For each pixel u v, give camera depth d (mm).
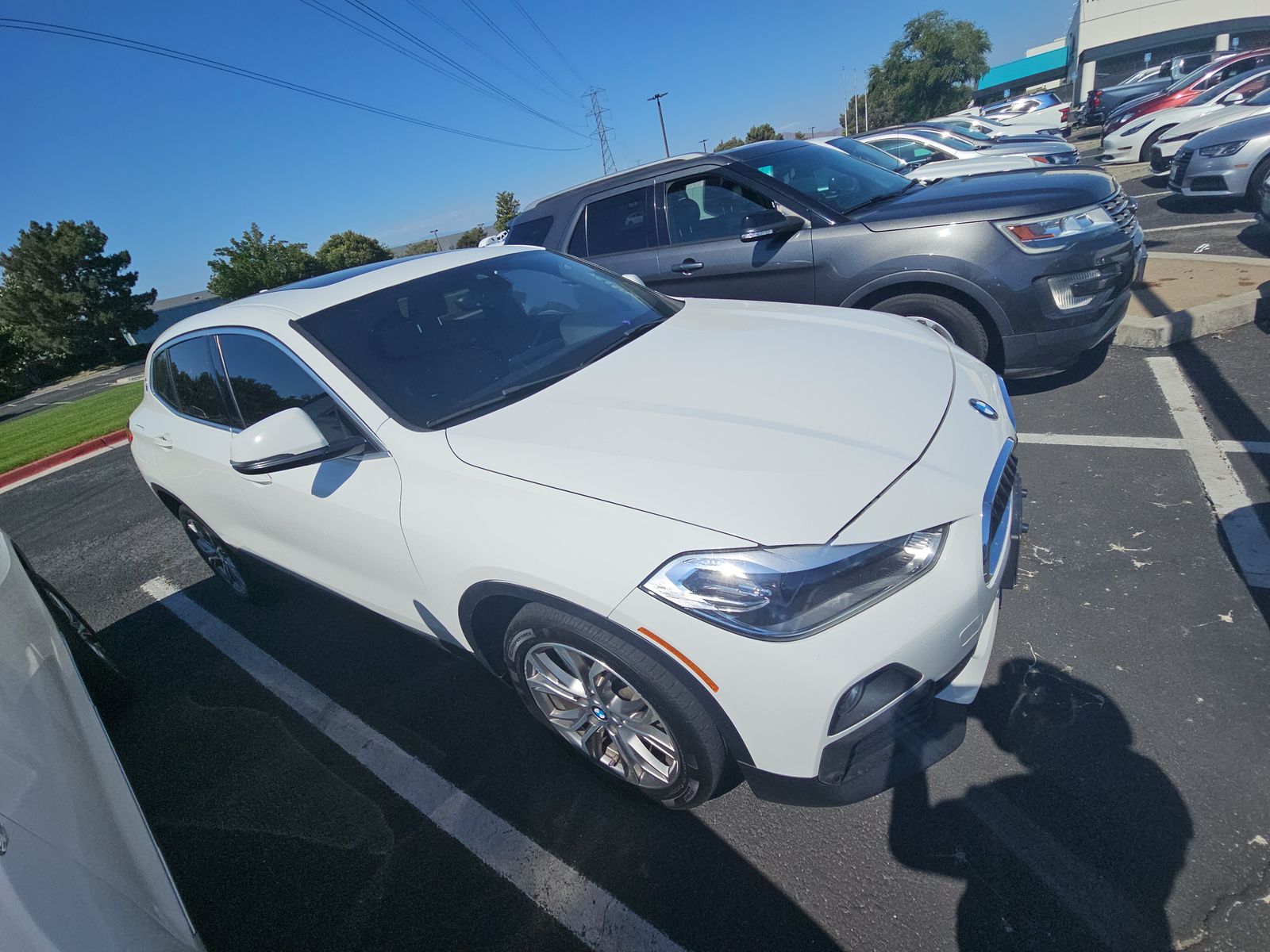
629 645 1724
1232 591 2418
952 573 1641
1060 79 58188
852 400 2010
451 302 2738
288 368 2502
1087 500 3129
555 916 1862
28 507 7305
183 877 2236
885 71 54188
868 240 3998
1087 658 2283
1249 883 1579
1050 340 3764
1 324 41094
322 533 2463
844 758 1613
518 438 2010
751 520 1595
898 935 1641
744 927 1732
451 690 2809
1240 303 4562
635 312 3012
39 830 1172
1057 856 1727
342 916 1993
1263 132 7527
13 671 1630
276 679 3152
